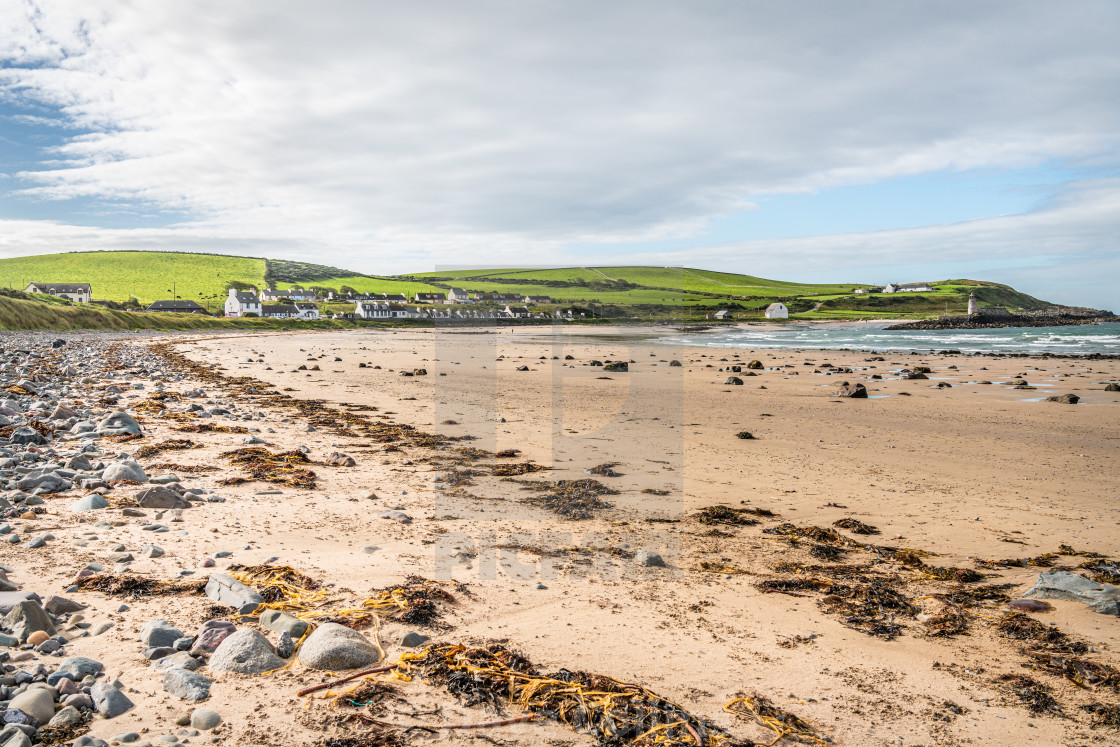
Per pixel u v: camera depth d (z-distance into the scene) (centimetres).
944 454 1361
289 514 780
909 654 516
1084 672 488
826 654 509
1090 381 2862
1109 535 845
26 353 3219
